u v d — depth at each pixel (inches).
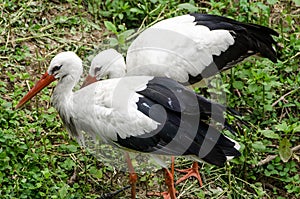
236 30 410.3
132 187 367.2
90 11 488.4
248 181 405.7
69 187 368.5
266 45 424.2
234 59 412.8
